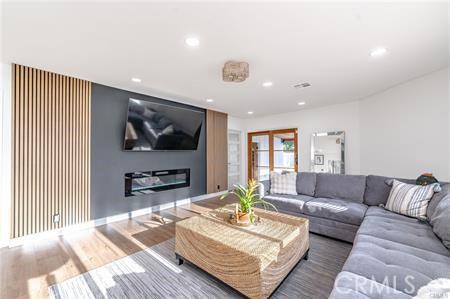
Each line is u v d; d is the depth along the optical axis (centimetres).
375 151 368
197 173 477
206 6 143
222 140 541
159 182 402
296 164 512
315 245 250
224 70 230
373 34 180
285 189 352
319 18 157
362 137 398
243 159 630
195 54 215
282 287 174
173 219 344
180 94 369
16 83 245
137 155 363
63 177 280
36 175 260
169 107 377
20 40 187
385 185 274
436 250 148
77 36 181
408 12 151
